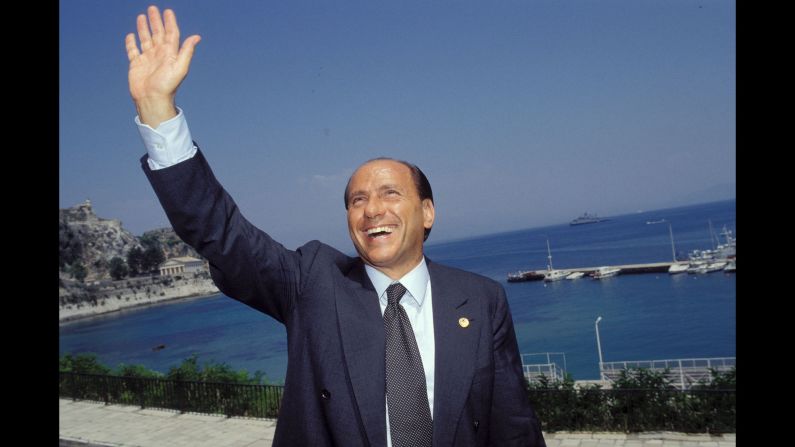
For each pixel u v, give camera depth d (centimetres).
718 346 6356
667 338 7000
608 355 6500
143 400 1753
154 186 226
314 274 263
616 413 1200
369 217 259
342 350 250
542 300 10956
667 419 1171
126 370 2269
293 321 261
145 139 228
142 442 1447
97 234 19062
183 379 1867
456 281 282
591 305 9769
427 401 249
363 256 268
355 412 245
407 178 271
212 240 231
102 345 11169
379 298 264
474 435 257
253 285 246
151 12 240
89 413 1730
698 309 8381
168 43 236
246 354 8731
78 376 1923
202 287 19512
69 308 16250
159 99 226
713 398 1157
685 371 2345
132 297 17788
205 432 1491
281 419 259
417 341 262
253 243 243
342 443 242
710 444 1086
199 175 227
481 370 265
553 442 1162
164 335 11938
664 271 12575
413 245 265
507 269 18750
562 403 1232
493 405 284
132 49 237
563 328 8162
